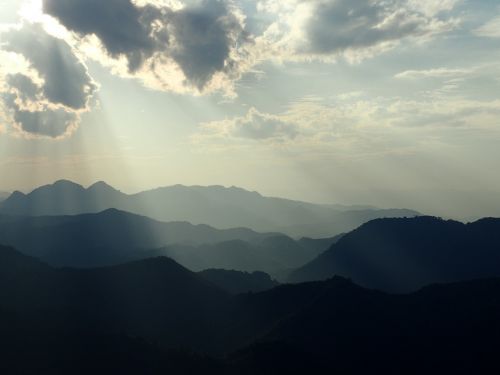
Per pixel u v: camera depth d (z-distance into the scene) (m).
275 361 156.12
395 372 168.75
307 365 157.25
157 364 148.25
